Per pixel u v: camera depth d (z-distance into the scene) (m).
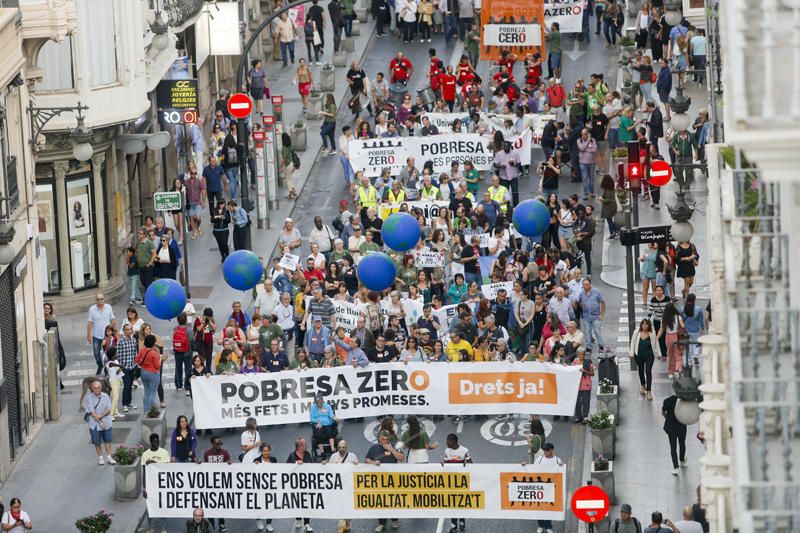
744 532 28.39
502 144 100.75
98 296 78.81
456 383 72.38
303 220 101.38
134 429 74.19
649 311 80.38
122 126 92.38
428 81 122.88
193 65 110.56
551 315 76.12
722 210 39.50
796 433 31.61
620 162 97.62
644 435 71.81
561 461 68.25
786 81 28.20
